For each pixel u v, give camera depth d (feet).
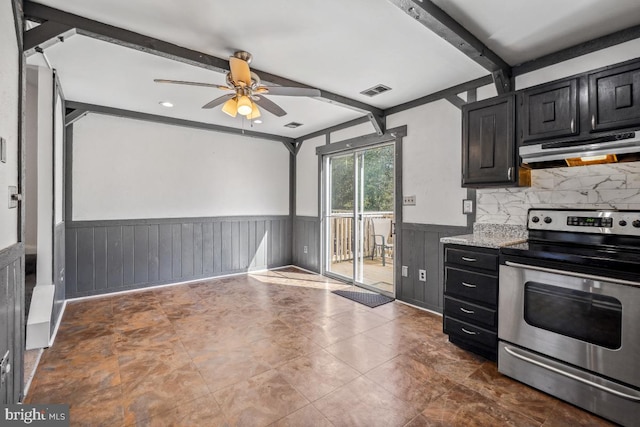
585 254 6.39
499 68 8.87
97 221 13.42
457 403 6.36
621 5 6.57
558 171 8.41
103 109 13.12
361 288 14.76
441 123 11.30
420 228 12.01
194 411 6.06
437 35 7.54
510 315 7.25
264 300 12.91
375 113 13.00
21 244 6.12
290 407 6.20
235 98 8.98
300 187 19.20
